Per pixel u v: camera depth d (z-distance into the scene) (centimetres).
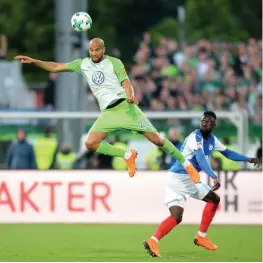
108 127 4059
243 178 5538
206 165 4062
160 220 5547
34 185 5538
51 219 5544
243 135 6112
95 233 5066
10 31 12144
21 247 4494
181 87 8194
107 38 12531
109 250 4400
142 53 8675
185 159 4062
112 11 13038
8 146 6450
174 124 6175
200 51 8588
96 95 4078
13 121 6606
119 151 4112
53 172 5538
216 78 8338
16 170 5538
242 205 5544
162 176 5553
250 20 13225
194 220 5562
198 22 12306
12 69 7669
